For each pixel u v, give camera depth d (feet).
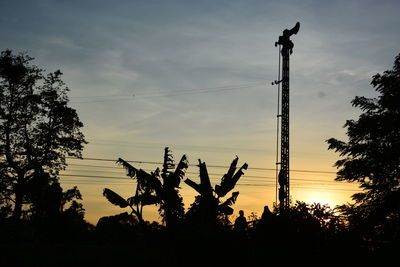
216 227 41.57
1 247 66.95
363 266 32.89
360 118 69.31
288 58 126.41
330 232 34.06
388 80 69.21
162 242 50.44
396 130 65.62
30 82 136.77
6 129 134.21
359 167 64.54
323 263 33.50
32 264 65.16
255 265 36.55
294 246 34.45
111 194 57.31
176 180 56.24
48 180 133.59
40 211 124.16
